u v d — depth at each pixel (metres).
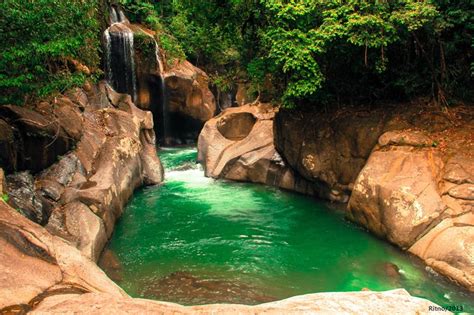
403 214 7.92
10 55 6.10
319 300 3.60
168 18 24.80
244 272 7.56
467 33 9.27
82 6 7.30
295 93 9.73
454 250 6.87
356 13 8.80
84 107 13.04
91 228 7.97
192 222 10.23
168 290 6.87
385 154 9.18
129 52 19.33
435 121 9.44
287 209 11.09
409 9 8.78
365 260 7.88
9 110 8.07
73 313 3.07
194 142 22.69
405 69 10.08
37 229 4.49
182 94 21.20
